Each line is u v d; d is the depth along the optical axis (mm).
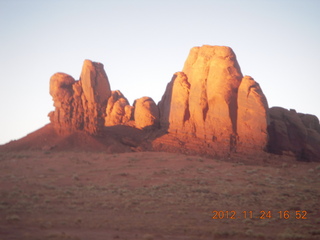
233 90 55031
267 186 38688
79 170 41062
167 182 37781
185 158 47938
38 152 50094
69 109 55688
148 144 56531
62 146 52469
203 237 22062
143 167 43375
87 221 23562
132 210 27984
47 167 41375
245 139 53344
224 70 55719
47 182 34844
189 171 42562
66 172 39906
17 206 25750
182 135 56562
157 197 32438
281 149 54969
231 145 53344
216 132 54469
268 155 52094
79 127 55719
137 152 51656
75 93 56406
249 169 45188
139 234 21438
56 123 55562
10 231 19188
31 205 26625
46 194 30641
